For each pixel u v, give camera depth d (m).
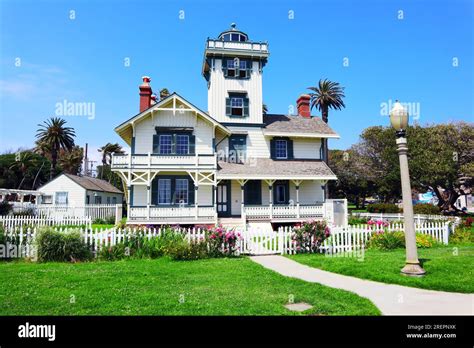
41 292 7.21
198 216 22.16
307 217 23.47
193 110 23.48
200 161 22.91
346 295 6.78
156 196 23.19
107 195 47.19
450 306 6.09
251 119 26.72
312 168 25.53
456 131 40.66
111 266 10.49
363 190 60.72
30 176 61.53
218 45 26.73
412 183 44.44
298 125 27.77
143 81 25.67
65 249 11.64
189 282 8.18
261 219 22.91
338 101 46.19
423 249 13.34
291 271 9.74
